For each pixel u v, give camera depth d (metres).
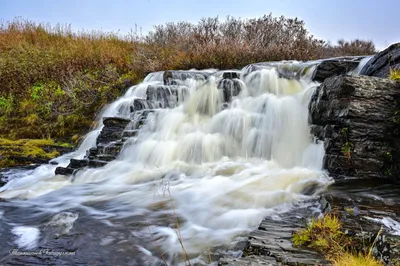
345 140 4.75
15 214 4.07
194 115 7.55
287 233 2.91
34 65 11.23
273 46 12.02
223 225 3.58
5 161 7.24
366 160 4.61
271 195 4.19
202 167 5.74
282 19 14.58
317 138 5.46
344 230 2.74
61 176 6.32
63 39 14.43
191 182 5.05
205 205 4.09
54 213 4.06
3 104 10.06
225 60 11.11
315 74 7.75
